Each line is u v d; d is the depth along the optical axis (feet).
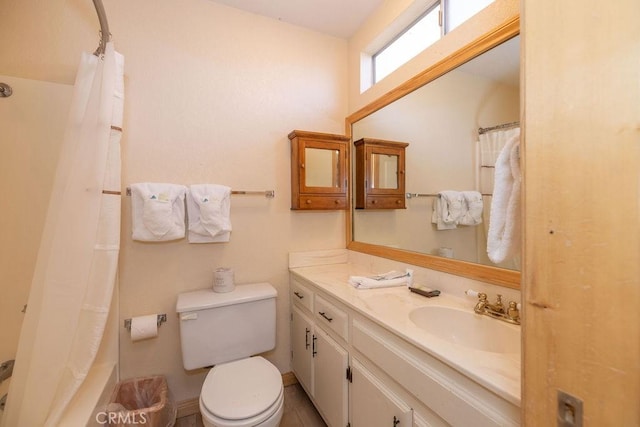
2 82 4.41
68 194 3.98
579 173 1.50
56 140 4.65
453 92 4.41
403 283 5.02
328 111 6.95
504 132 3.71
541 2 1.68
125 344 5.20
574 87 1.52
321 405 5.03
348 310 4.25
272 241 6.39
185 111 5.61
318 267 6.68
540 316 1.68
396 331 3.19
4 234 4.42
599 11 1.42
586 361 1.47
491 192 3.89
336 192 6.48
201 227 5.36
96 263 4.14
